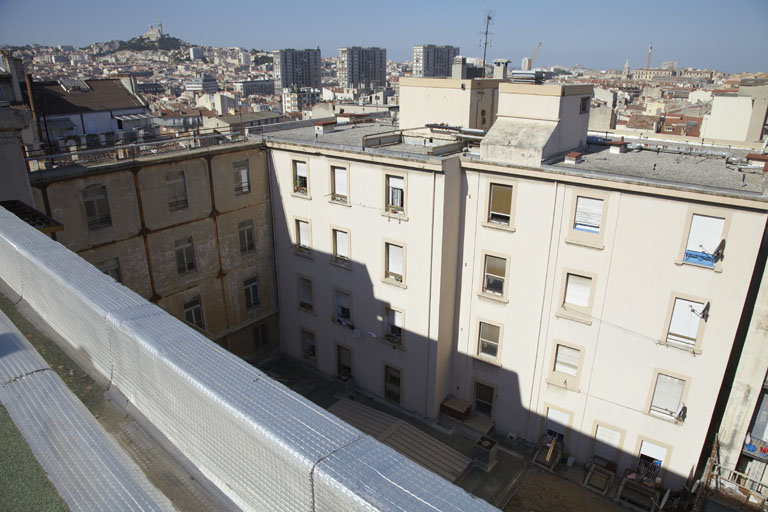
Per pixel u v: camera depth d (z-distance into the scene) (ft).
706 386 68.64
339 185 91.91
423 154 81.92
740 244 62.23
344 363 103.76
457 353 92.02
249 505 13.75
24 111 43.57
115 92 181.16
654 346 71.36
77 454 14.12
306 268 102.01
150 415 17.63
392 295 90.12
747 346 65.00
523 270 80.12
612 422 78.02
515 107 81.97
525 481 81.05
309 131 114.01
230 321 102.53
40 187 72.08
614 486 78.89
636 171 72.95
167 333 17.34
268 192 103.19
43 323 24.30
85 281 21.57
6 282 28.30
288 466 11.73
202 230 93.66
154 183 84.94
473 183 81.00
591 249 72.95
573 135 85.10
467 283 86.79
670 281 68.08
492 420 91.50
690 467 72.54
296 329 108.78
